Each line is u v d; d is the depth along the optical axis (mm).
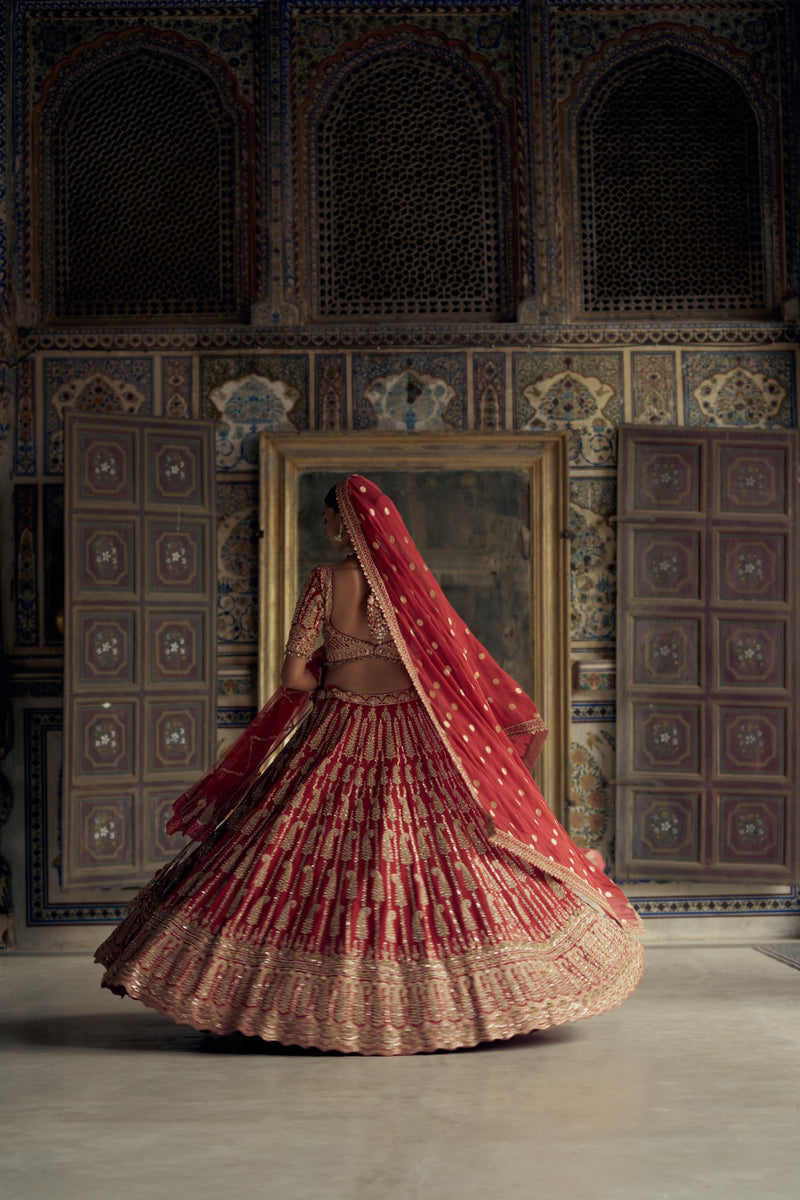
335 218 5758
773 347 5648
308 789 3139
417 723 3232
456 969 2934
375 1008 2893
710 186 5773
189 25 5734
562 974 3014
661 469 5547
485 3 5727
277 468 5602
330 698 3273
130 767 5324
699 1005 3654
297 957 2932
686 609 5520
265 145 5676
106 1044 3086
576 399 5629
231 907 3002
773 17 5738
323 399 5617
